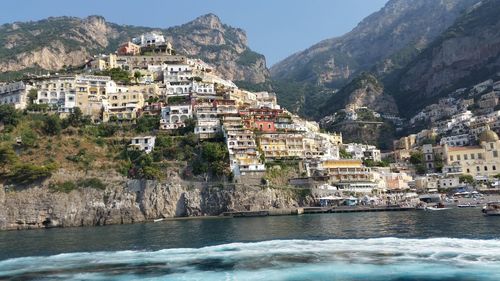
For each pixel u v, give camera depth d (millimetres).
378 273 64812
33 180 176000
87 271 73250
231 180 190000
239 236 107812
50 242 114625
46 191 173875
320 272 66625
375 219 139000
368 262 71250
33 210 170250
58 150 195625
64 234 135750
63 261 82750
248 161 198625
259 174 193875
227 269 70500
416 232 100250
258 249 86000
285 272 67312
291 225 129750
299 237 100812
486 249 76812
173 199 182750
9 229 166625
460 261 69375
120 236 120750
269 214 176250
